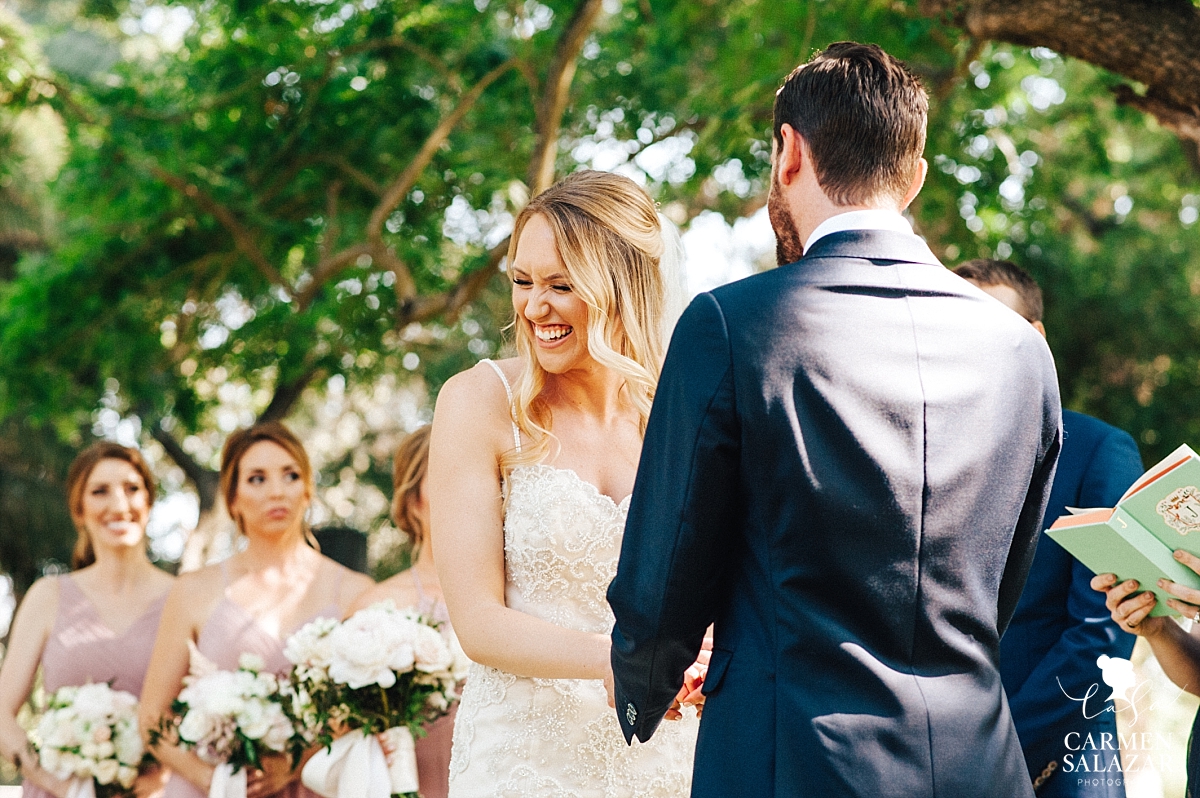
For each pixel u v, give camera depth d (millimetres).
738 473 1765
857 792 1643
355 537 6055
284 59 7605
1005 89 7867
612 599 1819
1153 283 10953
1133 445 2926
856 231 1865
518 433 2502
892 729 1672
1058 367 11117
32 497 13922
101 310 8656
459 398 2516
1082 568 2799
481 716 2473
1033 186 8555
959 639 1752
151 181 8016
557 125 6902
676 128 7684
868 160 1895
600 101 8422
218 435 13047
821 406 1735
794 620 1721
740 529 1797
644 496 1807
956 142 7594
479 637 2305
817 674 1708
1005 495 1817
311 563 4254
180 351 9305
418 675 3402
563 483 2471
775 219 2025
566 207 2520
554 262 2490
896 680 1696
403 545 14297
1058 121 9133
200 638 4082
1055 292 10883
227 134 8023
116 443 4867
